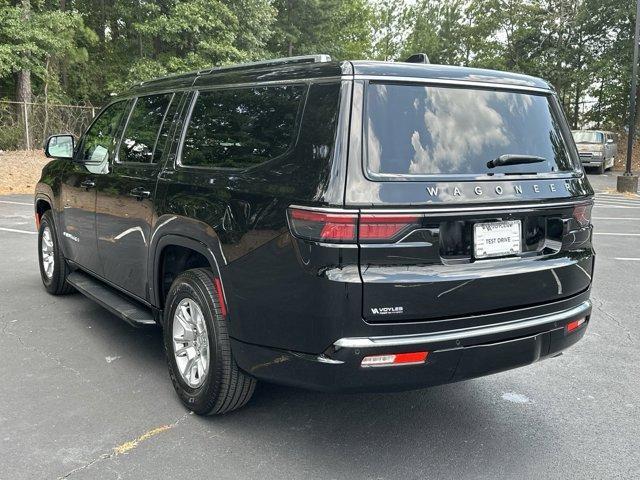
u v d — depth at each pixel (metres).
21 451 3.08
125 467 2.96
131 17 23.56
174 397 3.78
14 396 3.73
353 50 38.50
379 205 2.62
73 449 3.12
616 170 29.09
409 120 2.85
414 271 2.69
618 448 3.26
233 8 22.67
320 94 2.85
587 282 3.40
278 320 2.85
